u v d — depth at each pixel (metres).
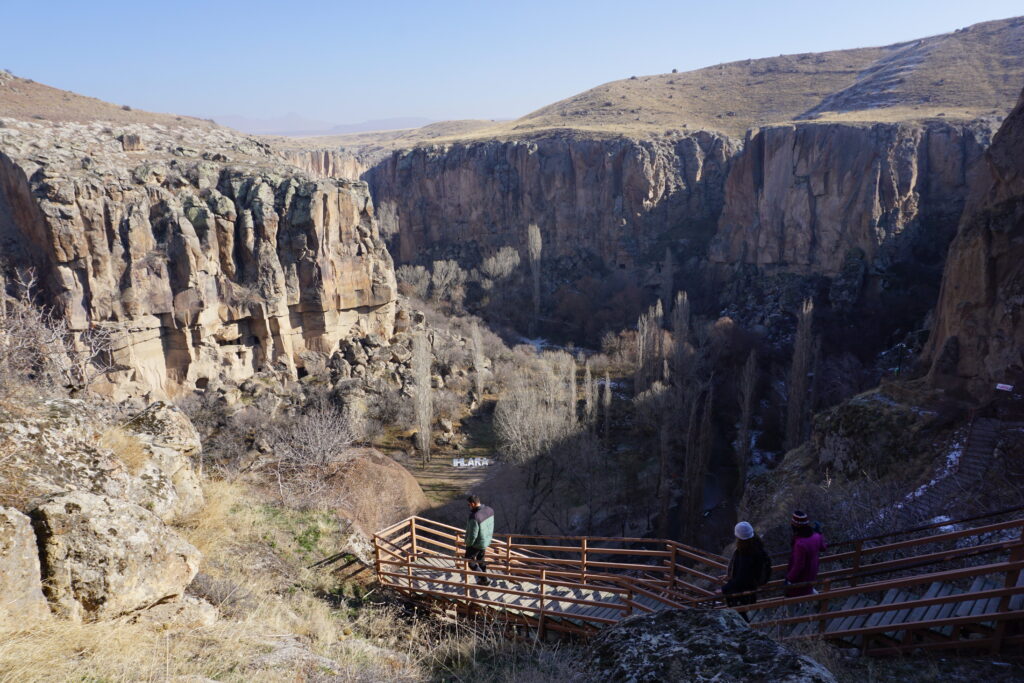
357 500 22.52
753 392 54.75
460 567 12.39
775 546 19.75
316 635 9.05
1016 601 7.22
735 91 140.12
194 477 12.41
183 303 54.19
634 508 42.00
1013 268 29.52
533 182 104.00
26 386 11.59
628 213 99.06
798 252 83.12
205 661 6.50
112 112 79.69
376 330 66.81
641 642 5.29
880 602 8.44
